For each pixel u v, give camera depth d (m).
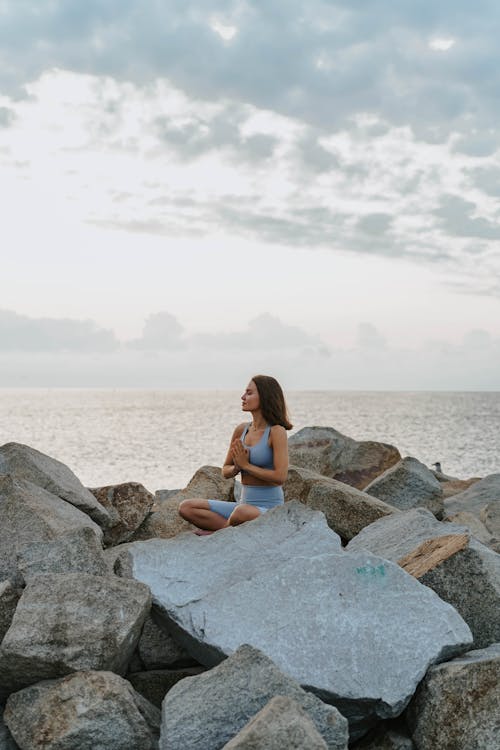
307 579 5.52
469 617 5.78
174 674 5.41
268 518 6.45
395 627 5.18
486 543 8.53
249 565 5.93
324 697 4.81
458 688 4.77
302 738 3.97
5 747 4.69
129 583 5.21
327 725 4.40
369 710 4.82
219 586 5.73
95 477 42.44
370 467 13.40
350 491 9.05
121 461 54.38
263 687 4.51
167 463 52.72
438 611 5.33
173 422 142.12
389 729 5.00
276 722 4.04
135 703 4.74
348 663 4.96
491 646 5.39
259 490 8.04
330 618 5.23
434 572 5.91
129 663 5.52
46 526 6.45
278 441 8.00
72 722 4.48
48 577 5.23
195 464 51.94
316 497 8.73
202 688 4.56
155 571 5.86
